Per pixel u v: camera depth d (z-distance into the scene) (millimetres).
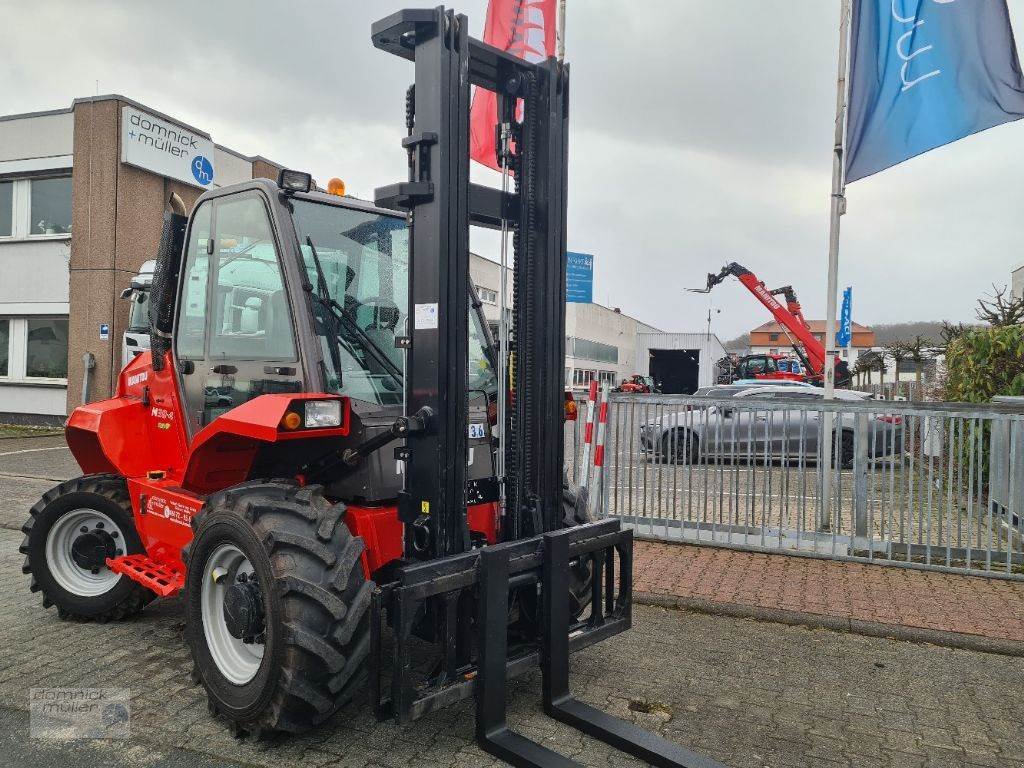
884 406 6047
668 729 3357
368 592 2963
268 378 3508
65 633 4402
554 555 3295
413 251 3170
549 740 3168
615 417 6934
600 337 49312
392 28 3117
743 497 6586
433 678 3078
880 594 5281
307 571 2902
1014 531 6371
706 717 3480
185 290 4160
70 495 4559
